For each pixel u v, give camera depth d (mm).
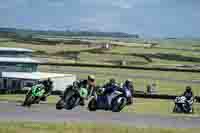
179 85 199000
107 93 45344
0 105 44125
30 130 24922
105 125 27969
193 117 38656
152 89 155875
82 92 46031
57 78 148500
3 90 138750
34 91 50812
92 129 25969
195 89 182000
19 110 38750
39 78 148875
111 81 45938
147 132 25891
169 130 27031
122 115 38281
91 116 36406
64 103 45531
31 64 169250
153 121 34594
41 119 32656
